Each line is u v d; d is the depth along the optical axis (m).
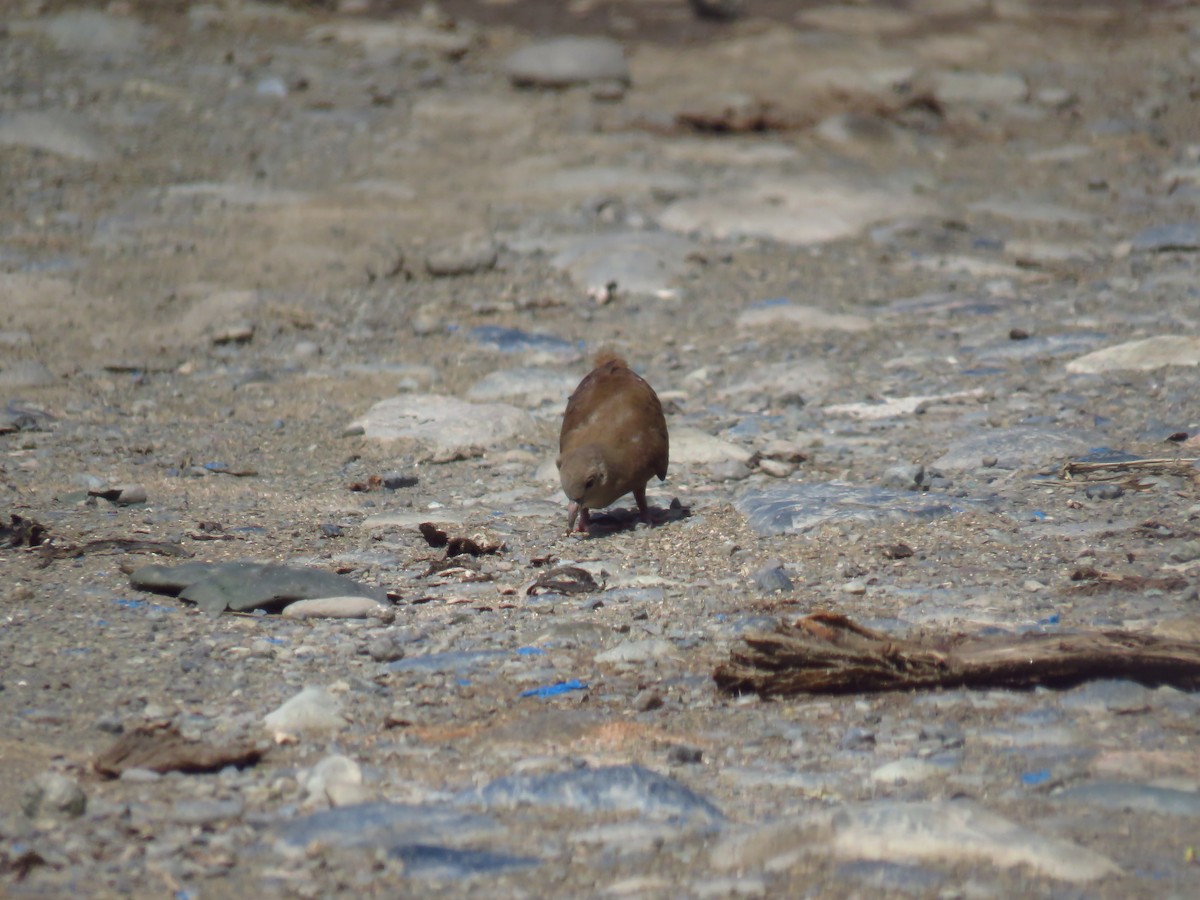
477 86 30.91
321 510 12.22
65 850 5.94
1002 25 35.72
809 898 5.39
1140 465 12.23
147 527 11.50
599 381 11.59
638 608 9.52
